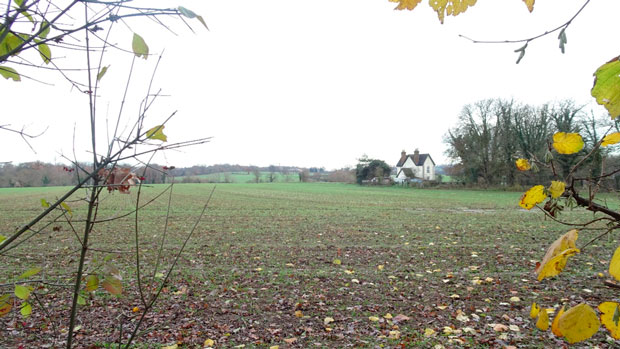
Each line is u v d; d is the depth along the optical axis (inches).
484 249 426.3
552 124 1578.5
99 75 58.3
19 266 335.3
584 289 267.7
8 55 49.7
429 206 1037.8
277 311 238.8
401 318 222.2
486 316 226.7
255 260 377.1
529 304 243.8
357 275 320.2
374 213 845.2
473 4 45.4
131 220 685.3
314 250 427.8
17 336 197.3
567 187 41.0
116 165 63.6
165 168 66.0
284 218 745.6
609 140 38.4
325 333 207.2
